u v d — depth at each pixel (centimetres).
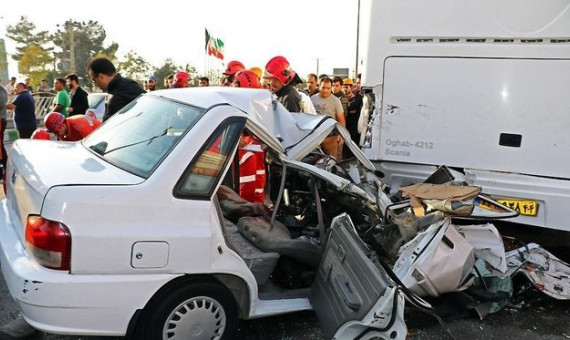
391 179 497
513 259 403
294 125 354
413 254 328
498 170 452
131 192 242
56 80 969
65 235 227
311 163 390
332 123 372
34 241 231
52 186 237
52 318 229
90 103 972
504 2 424
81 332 237
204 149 264
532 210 444
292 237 358
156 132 292
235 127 278
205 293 269
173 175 253
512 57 430
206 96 312
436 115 465
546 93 424
